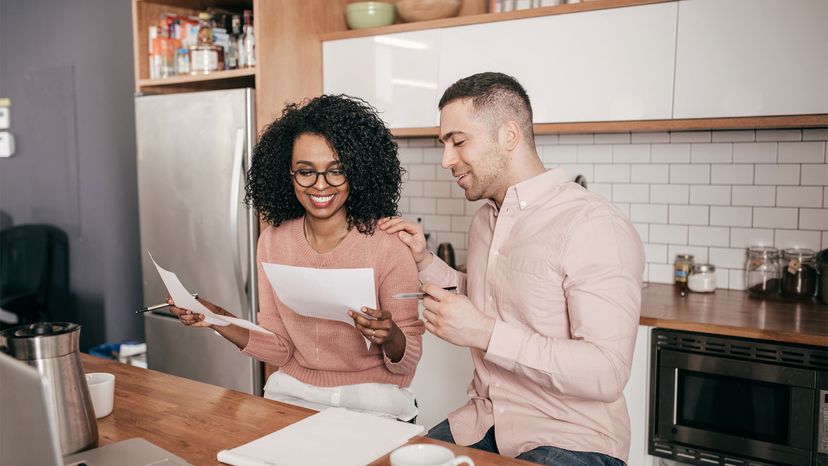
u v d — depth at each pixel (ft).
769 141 8.31
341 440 3.83
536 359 4.47
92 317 14.58
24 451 2.90
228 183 9.32
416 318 5.42
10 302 13.35
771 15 7.10
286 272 4.66
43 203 15.12
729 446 6.86
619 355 4.44
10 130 15.44
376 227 5.55
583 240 4.78
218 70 10.31
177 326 10.19
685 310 7.48
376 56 9.62
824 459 6.34
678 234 8.97
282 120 5.72
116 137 13.61
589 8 8.04
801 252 8.06
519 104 5.32
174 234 10.05
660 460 7.43
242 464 3.54
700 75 7.51
